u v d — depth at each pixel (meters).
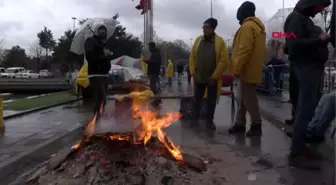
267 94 16.80
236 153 5.75
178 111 10.23
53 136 7.66
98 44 8.32
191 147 6.06
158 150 4.59
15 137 7.68
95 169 4.25
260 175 4.71
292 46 5.14
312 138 6.31
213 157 5.47
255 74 7.02
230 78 11.35
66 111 12.37
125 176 4.11
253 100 7.18
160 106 11.82
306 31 5.12
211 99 7.86
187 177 4.33
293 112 7.77
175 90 22.55
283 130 7.53
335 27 4.92
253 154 5.71
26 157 5.80
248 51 6.87
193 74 8.11
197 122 8.33
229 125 8.48
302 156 5.12
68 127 8.87
